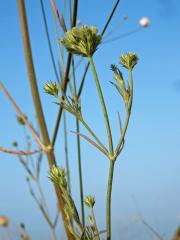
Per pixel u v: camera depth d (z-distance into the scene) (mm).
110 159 164
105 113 164
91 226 171
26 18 206
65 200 178
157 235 173
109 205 164
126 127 164
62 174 176
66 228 194
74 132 168
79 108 173
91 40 167
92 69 167
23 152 205
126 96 166
